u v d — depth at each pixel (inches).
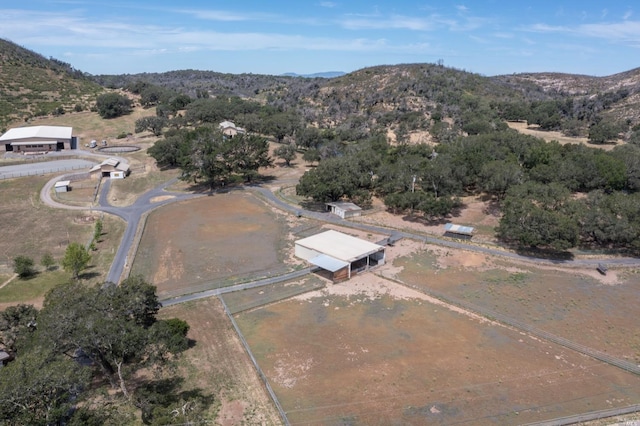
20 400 1037.8
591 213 2746.1
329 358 1759.4
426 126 7150.6
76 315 1400.1
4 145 5698.8
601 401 1492.4
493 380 1611.7
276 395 1541.6
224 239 3088.1
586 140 6215.6
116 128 7076.8
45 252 2886.3
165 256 2802.7
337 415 1439.5
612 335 1900.8
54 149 5856.3
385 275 2519.7
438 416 1428.4
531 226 2699.3
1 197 4030.5
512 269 2556.6
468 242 2957.7
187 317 2074.3
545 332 1921.8
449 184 3550.7
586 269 2532.0
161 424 1213.1
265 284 2412.6
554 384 1587.1
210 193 4239.7
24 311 1727.4
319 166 3836.1
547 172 3590.1
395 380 1617.9
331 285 2406.5
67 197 4052.7
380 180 3954.2
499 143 4616.1
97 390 1521.9
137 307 1705.2
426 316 2079.2
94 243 2962.6
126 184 4503.0
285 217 3567.9
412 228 3257.9
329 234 2906.0
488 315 2068.2
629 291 2279.8
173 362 1640.0
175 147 5012.3
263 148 4623.5
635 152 4062.5
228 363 1723.7
